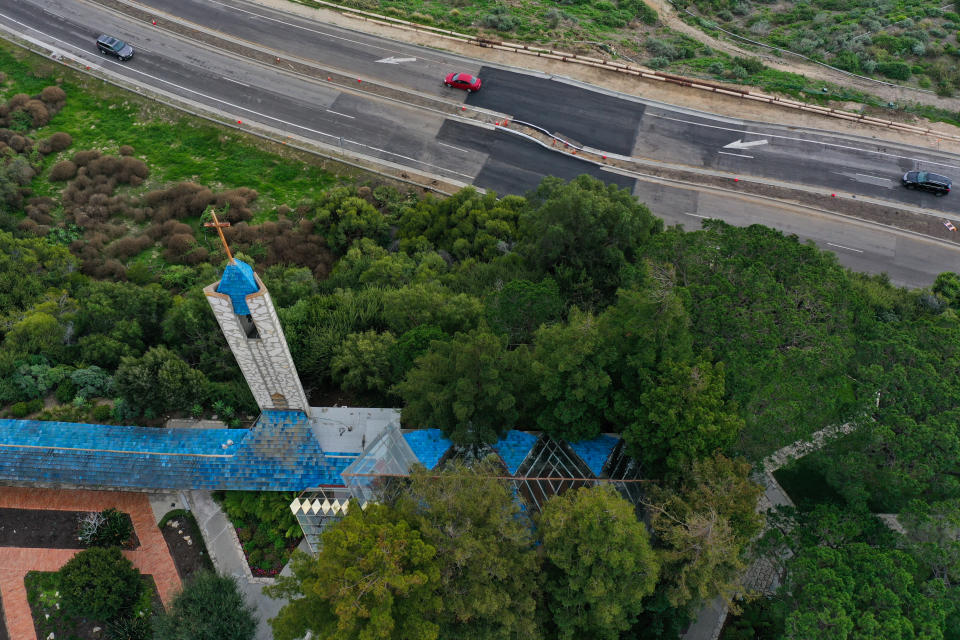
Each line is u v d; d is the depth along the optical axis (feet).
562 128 262.26
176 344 173.88
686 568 118.73
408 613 107.45
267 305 118.83
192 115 262.67
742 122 264.72
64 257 203.41
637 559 115.75
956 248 233.55
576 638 128.26
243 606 136.87
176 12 290.76
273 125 261.44
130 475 146.41
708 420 126.62
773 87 274.57
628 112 267.59
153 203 237.86
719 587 117.50
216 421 156.04
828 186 248.32
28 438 147.02
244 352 130.62
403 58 281.95
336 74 275.59
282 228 234.38
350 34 288.92
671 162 254.27
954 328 151.33
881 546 129.49
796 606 123.65
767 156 255.50
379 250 213.05
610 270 186.70
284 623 113.70
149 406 152.87
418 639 104.17
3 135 246.47
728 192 246.27
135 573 140.56
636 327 134.10
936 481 134.10
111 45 271.49
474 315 165.37
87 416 152.76
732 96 271.69
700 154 256.11
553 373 134.62
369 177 250.78
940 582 118.73
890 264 229.66
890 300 192.85
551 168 253.24
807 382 136.05
